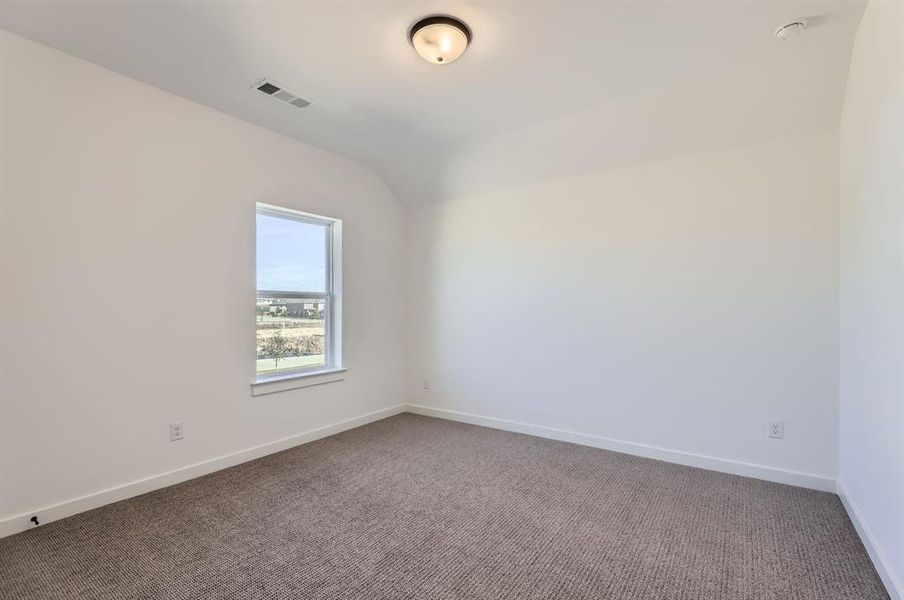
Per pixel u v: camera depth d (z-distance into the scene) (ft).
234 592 5.68
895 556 5.43
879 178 6.15
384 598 5.58
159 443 8.94
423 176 13.85
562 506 8.10
